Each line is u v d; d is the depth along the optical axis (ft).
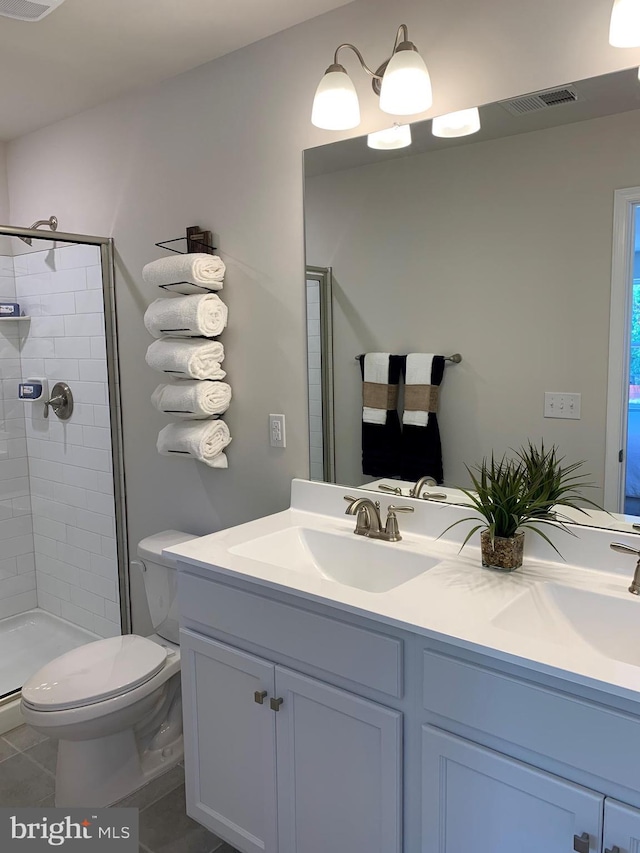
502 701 3.98
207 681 5.84
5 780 7.38
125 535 9.43
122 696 6.45
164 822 6.61
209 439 7.46
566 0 4.99
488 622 4.28
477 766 4.12
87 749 6.77
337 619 4.80
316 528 6.48
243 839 5.76
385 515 6.46
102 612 10.07
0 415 10.49
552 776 3.82
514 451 5.66
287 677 5.14
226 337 7.63
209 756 5.96
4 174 10.37
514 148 5.40
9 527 10.75
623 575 5.07
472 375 5.85
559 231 5.25
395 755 4.54
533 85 5.22
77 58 7.30
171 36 6.79
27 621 10.96
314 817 5.17
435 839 4.40
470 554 5.67
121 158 8.56
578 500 5.35
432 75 5.73
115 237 8.81
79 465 9.98
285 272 6.98
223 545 6.01
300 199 6.77
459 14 5.51
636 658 4.54
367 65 6.10
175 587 7.55
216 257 7.38
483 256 5.67
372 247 6.33
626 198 4.91
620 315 5.03
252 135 7.09
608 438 5.17
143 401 8.82
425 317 6.08
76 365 9.69
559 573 5.17
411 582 5.01
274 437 7.31
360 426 6.61
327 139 6.48
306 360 6.94
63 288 9.62
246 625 5.43
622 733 3.54
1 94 8.33
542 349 5.44
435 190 5.88
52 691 6.35
